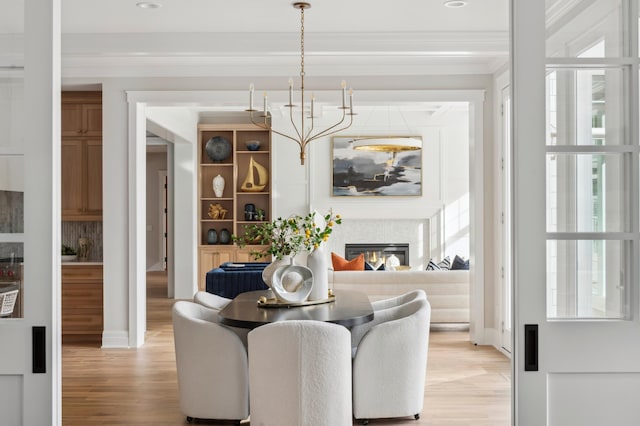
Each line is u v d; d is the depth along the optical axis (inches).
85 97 289.7
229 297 284.8
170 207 424.2
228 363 164.6
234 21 218.2
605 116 88.2
